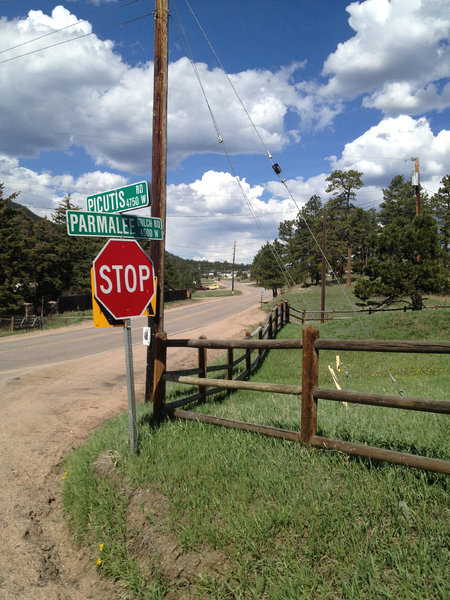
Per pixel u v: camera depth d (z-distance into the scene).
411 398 3.00
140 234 4.71
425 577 2.32
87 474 4.18
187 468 3.79
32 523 3.90
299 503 3.04
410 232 24.17
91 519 3.61
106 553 3.28
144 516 3.44
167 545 3.10
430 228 24.23
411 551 2.50
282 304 21.52
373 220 77.81
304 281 76.19
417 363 12.64
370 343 3.25
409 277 23.83
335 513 2.86
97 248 46.88
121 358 13.48
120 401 7.90
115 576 3.13
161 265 7.05
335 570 2.51
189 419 4.77
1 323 27.89
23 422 6.59
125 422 5.66
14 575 3.23
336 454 3.51
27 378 10.17
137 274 4.38
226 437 4.21
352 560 2.53
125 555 3.22
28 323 28.23
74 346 17.12
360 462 3.32
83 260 45.84
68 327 27.92
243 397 7.79
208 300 64.94
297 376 10.78
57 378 10.21
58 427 6.36
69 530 3.79
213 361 12.54
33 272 36.97
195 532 3.01
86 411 7.21
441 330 16.69
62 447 5.55
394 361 13.30
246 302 58.19
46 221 42.78
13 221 33.00
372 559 2.45
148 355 7.21
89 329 25.64
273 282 65.94
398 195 70.19
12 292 32.25
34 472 4.83
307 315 30.75
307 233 74.00
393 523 2.73
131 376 4.29
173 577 2.89
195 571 2.83
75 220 3.95
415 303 24.48
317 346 3.60
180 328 25.50
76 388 9.09
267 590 2.52
